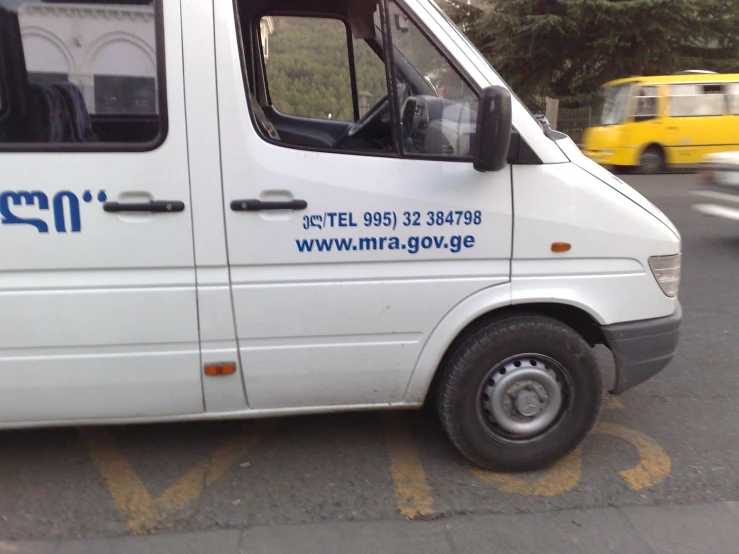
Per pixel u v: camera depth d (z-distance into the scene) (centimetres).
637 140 1402
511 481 322
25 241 262
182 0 260
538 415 320
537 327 304
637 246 303
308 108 358
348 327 291
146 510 298
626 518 294
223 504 303
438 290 291
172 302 276
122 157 261
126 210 264
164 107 261
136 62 260
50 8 254
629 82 1412
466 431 314
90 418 292
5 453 342
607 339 313
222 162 267
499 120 254
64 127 260
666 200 1086
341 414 388
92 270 269
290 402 304
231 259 275
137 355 282
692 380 434
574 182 292
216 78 263
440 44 283
